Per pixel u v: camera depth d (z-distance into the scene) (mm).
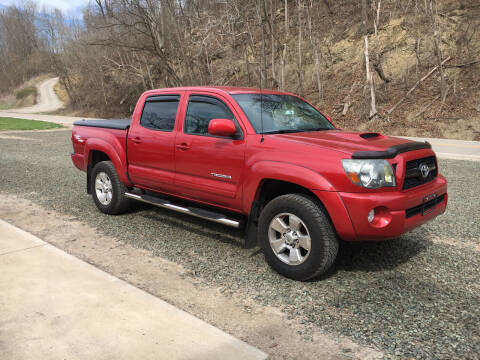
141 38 34875
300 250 3828
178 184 4762
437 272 4004
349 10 32156
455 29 24484
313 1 34906
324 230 3543
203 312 3244
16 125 28359
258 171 3881
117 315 3084
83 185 8031
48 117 44719
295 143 3781
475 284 3744
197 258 4367
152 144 5031
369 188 3410
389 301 3422
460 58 23312
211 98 4531
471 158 12320
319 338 2887
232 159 4160
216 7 31375
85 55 55219
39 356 2580
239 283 3773
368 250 4578
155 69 41750
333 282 3783
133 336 2818
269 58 33844
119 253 4469
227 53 36125
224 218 4305
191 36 33219
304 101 5184
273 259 3914
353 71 27594
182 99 4828
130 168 5418
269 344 2812
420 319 3133
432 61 24141
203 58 35219
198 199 4668
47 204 6520
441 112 21203
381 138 4160
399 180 3537
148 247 4664
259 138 4008
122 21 32469
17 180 8469
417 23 26469
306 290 3631
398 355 2689
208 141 4391
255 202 4023
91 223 5539
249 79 31203
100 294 3406
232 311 3264
